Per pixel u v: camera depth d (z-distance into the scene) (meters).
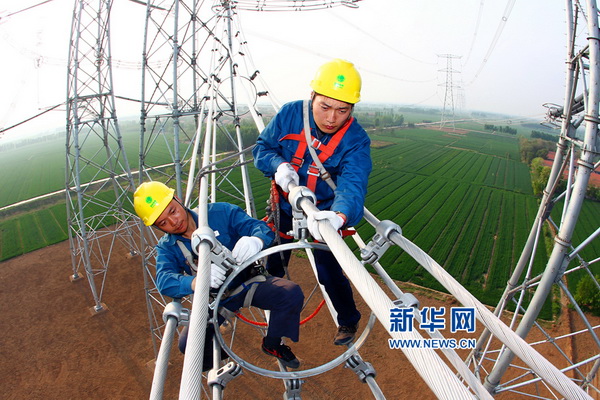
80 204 18.64
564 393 1.64
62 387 15.77
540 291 7.45
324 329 18.20
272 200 3.64
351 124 3.30
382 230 2.79
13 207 44.81
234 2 15.22
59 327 19.16
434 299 21.53
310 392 15.12
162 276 2.99
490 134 136.62
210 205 3.32
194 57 15.82
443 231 34.69
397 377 15.77
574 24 7.22
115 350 17.62
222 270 2.69
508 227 35.84
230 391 15.29
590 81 6.30
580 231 36.50
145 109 14.70
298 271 22.89
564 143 8.09
